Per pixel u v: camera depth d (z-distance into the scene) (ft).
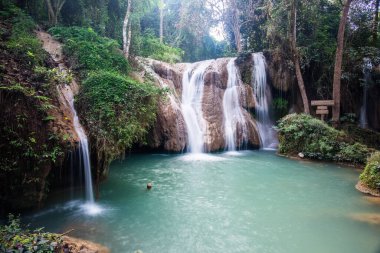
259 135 51.57
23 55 24.18
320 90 54.54
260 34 68.59
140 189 26.76
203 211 21.81
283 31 53.67
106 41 38.37
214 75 53.16
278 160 40.50
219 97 52.26
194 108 50.11
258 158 41.96
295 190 27.20
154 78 46.68
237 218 20.66
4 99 18.40
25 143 18.49
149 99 29.99
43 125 20.01
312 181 30.19
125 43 43.01
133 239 17.24
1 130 17.81
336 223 20.02
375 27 57.57
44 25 39.34
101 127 23.99
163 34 88.89
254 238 17.74
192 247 16.51
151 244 16.71
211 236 17.89
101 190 26.23
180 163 37.78
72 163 22.07
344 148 38.83
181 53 71.61
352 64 53.42
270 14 55.01
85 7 45.14
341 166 37.11
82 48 31.89
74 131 22.48
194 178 30.71
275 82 56.03
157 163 37.63
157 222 19.72
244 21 73.97
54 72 23.45
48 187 20.88
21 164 18.49
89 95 25.58
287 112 56.65
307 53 53.83
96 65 31.24
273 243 17.16
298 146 42.98
